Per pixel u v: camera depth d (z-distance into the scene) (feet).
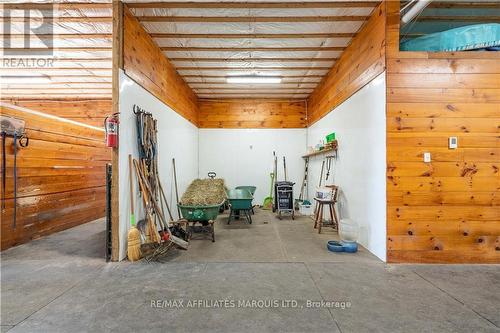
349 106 13.55
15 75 17.28
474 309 6.72
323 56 15.01
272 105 24.06
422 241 9.88
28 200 12.96
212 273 8.97
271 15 11.03
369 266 9.59
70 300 7.17
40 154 13.73
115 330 5.87
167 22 11.50
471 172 9.86
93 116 22.88
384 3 9.91
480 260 9.84
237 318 6.32
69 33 12.10
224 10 10.66
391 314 6.49
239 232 14.71
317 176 20.07
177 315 6.46
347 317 6.37
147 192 11.68
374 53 10.75
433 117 9.86
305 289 7.80
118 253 10.12
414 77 9.87
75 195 16.65
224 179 23.97
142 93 11.98
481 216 9.85
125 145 10.58
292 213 18.81
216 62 15.79
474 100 9.91
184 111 18.95
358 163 12.30
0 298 7.29
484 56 9.90
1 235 11.46
